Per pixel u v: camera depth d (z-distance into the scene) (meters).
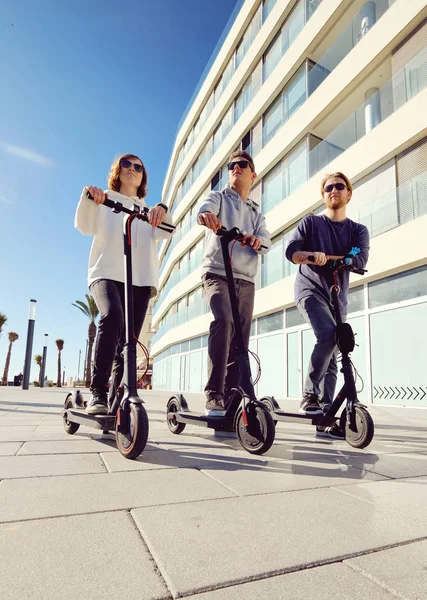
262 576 0.93
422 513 1.37
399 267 8.38
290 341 11.81
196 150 21.30
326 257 2.97
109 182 3.12
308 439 3.05
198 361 19.69
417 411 6.83
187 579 0.90
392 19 9.08
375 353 8.85
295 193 12.00
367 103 10.05
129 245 2.42
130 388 2.22
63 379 57.72
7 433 3.02
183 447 2.53
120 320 2.61
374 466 2.10
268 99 13.84
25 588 0.86
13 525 1.20
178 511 1.34
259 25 15.09
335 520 1.29
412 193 8.34
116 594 0.84
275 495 1.55
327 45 11.57
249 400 2.35
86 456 2.17
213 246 3.10
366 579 0.93
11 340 45.41
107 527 1.19
